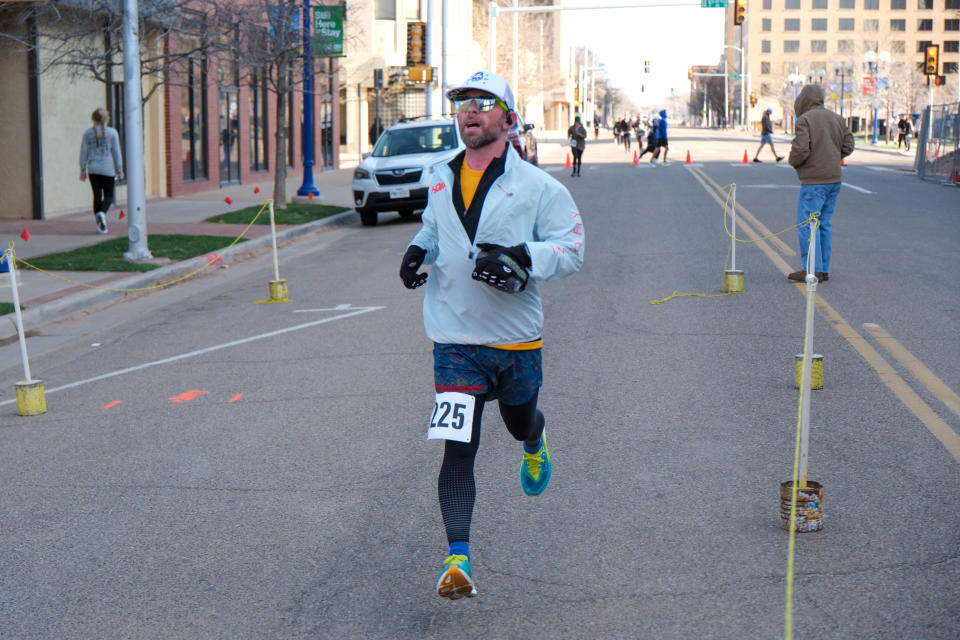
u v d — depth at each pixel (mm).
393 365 8320
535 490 4871
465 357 4125
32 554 4816
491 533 4820
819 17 155375
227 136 28859
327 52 24250
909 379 7234
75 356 9398
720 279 11781
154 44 19422
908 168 35000
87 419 7191
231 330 10203
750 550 4496
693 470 5582
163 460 6156
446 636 3848
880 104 86188
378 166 20000
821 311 9742
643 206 20938
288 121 33719
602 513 5016
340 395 7469
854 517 4828
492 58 42562
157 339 9961
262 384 7914
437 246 4242
